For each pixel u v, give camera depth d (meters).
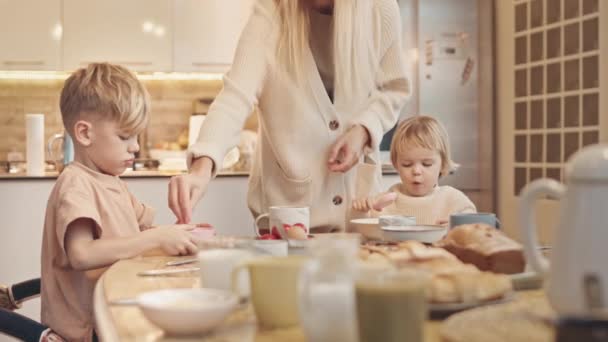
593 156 0.67
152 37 4.43
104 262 1.33
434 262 0.90
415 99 4.65
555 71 4.37
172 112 4.73
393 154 2.19
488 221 1.27
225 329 0.73
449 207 2.12
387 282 0.61
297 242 1.13
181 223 1.46
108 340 0.71
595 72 4.10
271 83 1.75
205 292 0.76
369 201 1.70
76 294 1.46
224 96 1.71
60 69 4.37
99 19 4.38
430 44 4.65
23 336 1.34
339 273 0.61
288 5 1.74
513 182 4.68
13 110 4.59
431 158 2.12
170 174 3.49
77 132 1.58
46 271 1.50
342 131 1.76
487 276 0.79
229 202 3.56
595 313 0.50
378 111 1.78
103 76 1.59
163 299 0.74
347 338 0.60
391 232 1.31
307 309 0.61
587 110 4.16
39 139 3.50
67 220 1.36
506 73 4.70
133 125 1.60
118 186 1.62
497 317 0.69
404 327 0.59
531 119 4.55
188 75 4.72
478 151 4.77
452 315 0.72
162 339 0.69
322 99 1.74
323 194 1.77
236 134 1.69
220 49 4.48
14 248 3.29
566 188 0.70
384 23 1.80
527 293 0.88
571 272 0.67
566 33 4.29
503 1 4.69
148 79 4.70
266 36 1.75
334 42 1.72
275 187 1.80
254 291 0.73
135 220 1.61
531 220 0.76
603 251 0.65
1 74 4.58
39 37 4.34
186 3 4.45
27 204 3.29
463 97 4.71
